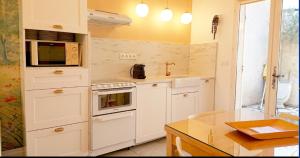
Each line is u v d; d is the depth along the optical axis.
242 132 1.68
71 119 2.50
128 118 2.86
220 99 3.79
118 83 2.74
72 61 2.54
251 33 3.81
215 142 1.56
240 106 3.74
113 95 2.74
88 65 2.58
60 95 2.41
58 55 2.46
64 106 2.45
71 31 2.47
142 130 3.01
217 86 3.83
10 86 2.56
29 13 2.21
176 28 4.04
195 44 4.12
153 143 3.15
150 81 3.02
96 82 2.83
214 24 3.74
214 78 3.85
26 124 2.24
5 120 2.57
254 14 3.77
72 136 2.53
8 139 2.60
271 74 3.13
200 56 4.05
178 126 1.93
